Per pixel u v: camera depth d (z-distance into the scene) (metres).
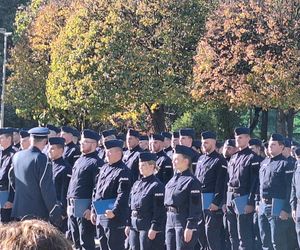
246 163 10.75
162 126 28.95
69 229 10.64
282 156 10.26
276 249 10.17
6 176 10.42
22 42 33.84
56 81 28.62
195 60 24.78
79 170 10.44
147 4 26.34
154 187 9.24
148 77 26.27
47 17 32.78
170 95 26.11
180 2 26.27
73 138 12.79
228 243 11.34
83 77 27.22
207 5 26.62
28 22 35.06
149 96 26.30
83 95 27.25
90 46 26.94
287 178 10.06
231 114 29.45
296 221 9.76
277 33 22.92
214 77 23.94
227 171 10.91
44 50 33.19
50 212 8.70
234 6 24.11
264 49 23.38
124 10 26.75
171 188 8.90
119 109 27.70
